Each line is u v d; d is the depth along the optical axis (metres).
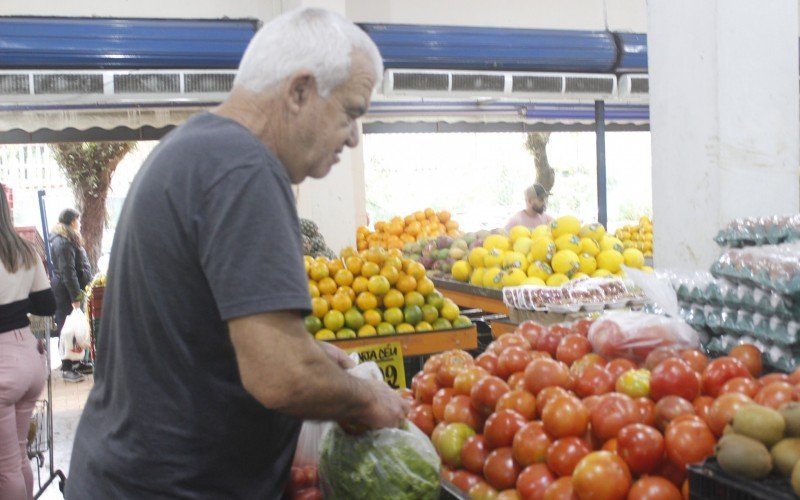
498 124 8.55
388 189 10.12
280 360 1.31
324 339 3.85
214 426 1.45
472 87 6.01
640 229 7.33
